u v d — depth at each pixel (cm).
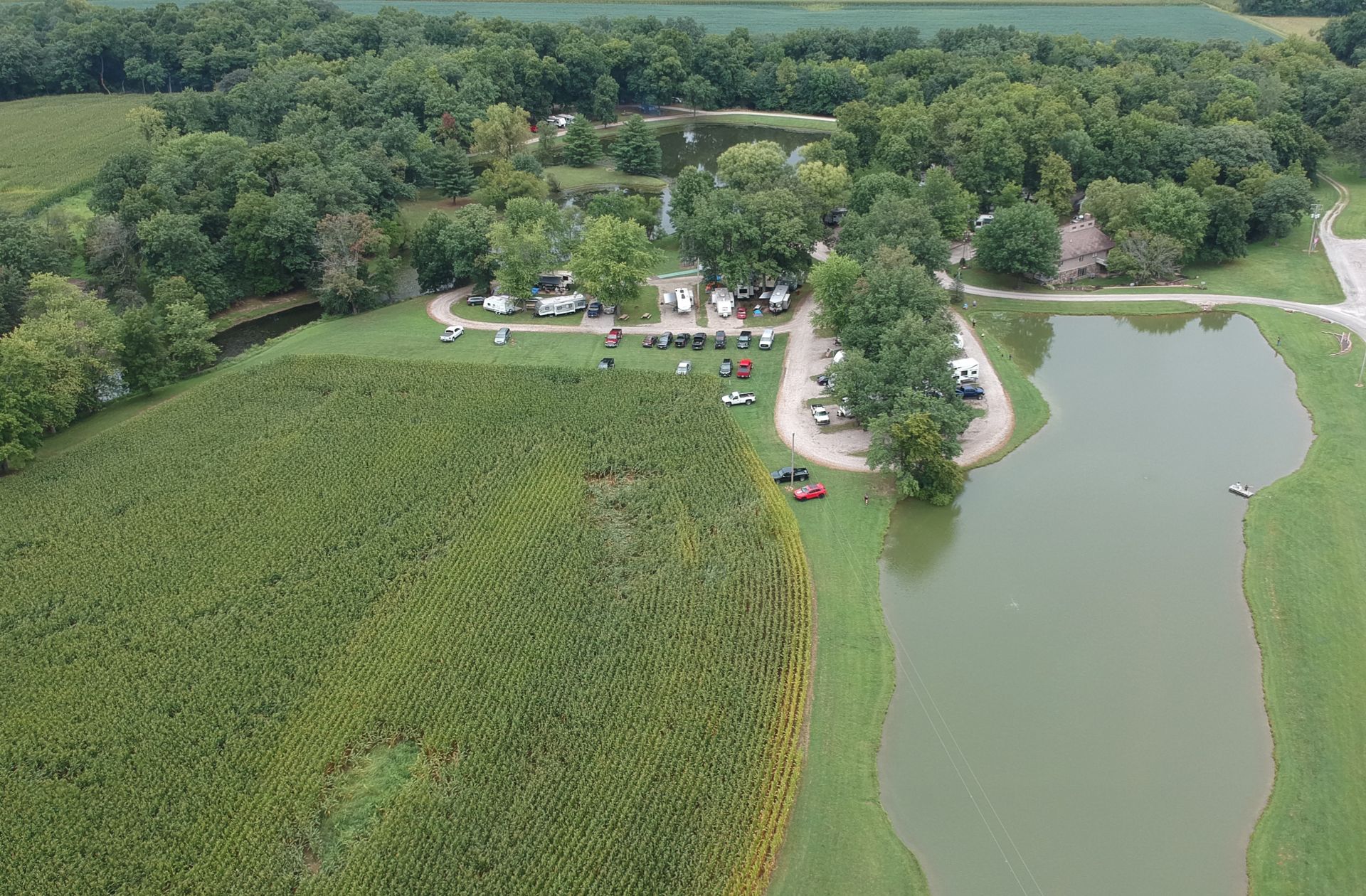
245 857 7256
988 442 12350
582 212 19138
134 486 11338
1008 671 9019
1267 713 8462
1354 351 14125
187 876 7156
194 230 16175
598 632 9200
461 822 7462
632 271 15175
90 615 9525
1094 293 16612
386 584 9825
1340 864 7094
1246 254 17638
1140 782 7925
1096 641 9319
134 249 16438
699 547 10244
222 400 13075
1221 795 7794
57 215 17050
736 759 7919
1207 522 10869
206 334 14325
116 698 8600
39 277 13725
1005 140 19762
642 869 7125
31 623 9431
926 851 7450
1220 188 17175
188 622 9412
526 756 8000
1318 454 11788
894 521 11012
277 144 18438
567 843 7275
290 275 17388
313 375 13638
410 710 8419
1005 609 9744
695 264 18025
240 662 8925
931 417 11044
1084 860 7338
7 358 11675
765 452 12056
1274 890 7006
